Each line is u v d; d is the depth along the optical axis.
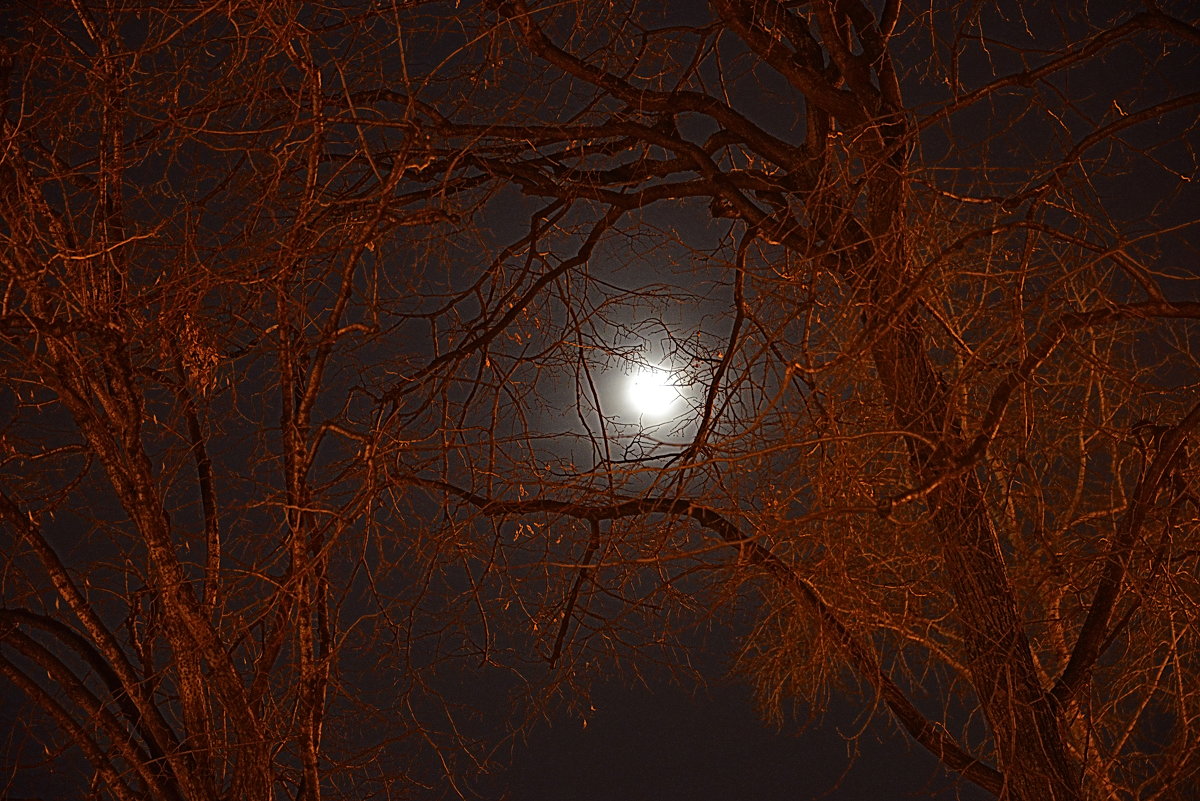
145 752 2.41
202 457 2.59
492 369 3.05
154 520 2.38
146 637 2.48
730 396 2.78
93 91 2.46
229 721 2.42
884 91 2.99
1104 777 3.01
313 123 2.40
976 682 2.81
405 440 2.59
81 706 2.36
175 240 2.58
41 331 2.24
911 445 2.72
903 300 2.32
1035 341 2.69
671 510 2.71
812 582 2.81
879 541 2.95
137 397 2.43
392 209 2.75
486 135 3.07
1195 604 2.76
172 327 2.49
